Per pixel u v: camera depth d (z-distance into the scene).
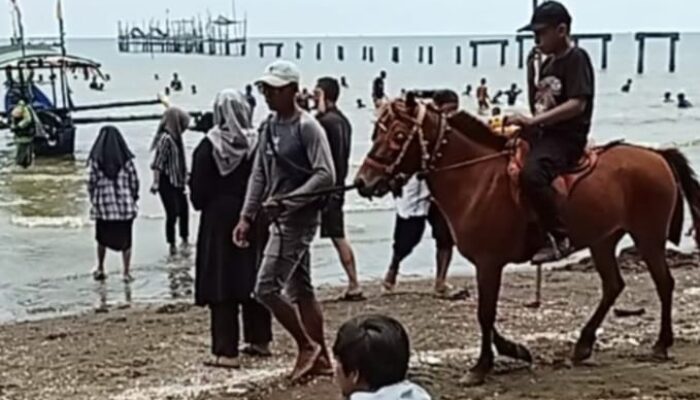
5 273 13.81
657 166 7.96
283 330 9.91
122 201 13.23
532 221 7.44
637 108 49.06
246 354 8.75
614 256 8.31
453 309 11.06
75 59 37.28
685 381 7.72
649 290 12.04
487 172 7.53
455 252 14.93
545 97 7.51
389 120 7.47
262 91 7.40
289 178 7.41
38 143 29.56
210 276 8.23
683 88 64.62
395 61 106.81
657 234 8.03
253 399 7.46
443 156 7.56
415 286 12.59
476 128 7.57
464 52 137.75
